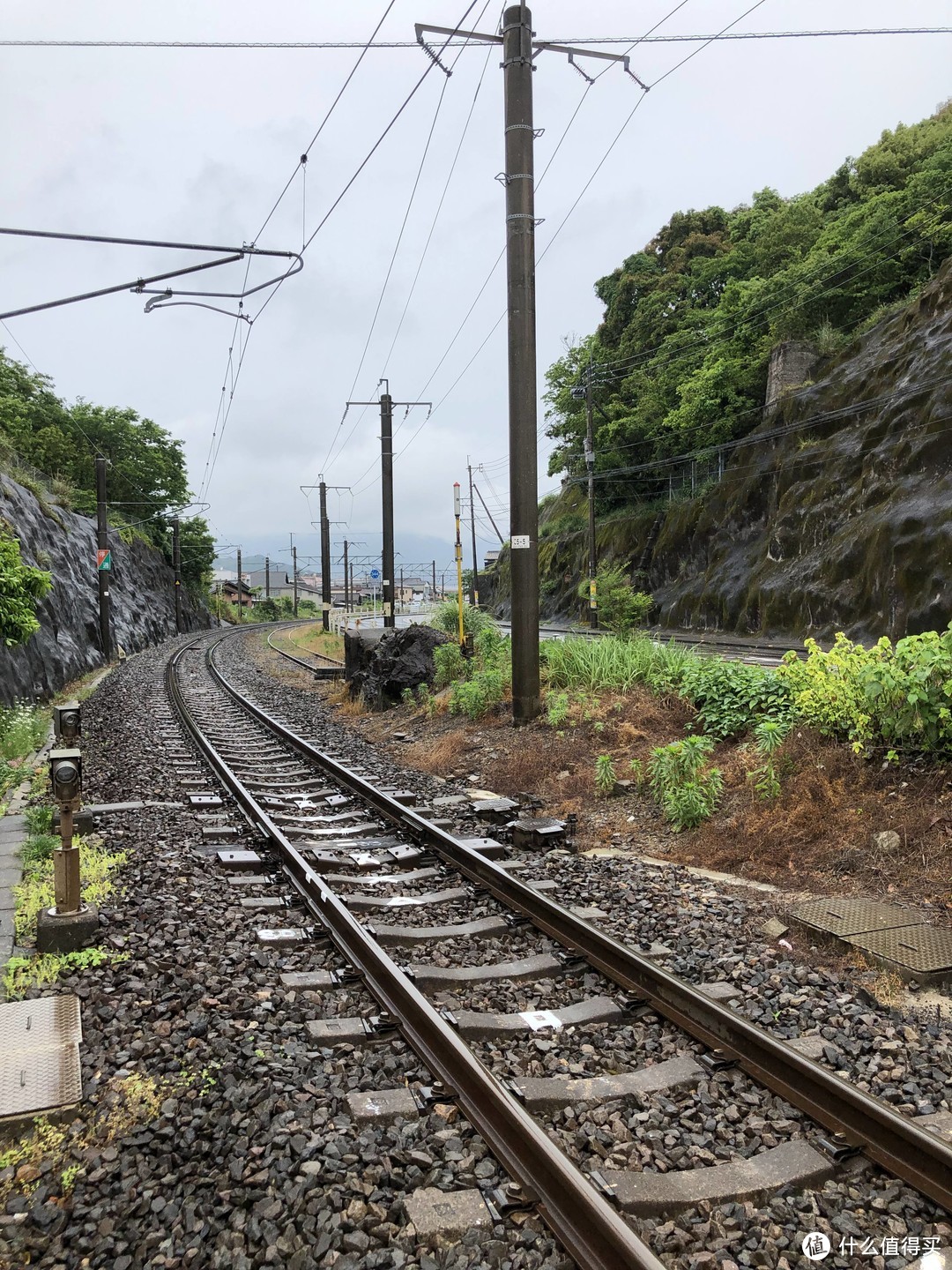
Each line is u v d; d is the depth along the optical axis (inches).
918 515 957.8
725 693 398.9
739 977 198.1
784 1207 123.3
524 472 487.5
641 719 426.0
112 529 1910.7
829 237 1477.6
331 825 359.9
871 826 270.7
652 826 331.0
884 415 1111.6
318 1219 118.7
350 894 258.8
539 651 532.4
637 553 1699.1
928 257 1347.2
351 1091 152.1
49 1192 125.7
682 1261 113.3
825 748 315.3
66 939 214.4
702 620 1379.2
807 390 1339.8
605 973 202.5
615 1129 141.5
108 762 486.0
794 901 246.7
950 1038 170.1
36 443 1952.5
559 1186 121.7
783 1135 141.2
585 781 385.4
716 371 1553.9
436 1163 130.7
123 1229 118.0
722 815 316.8
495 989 197.5
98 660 1279.5
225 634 2391.7
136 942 216.4
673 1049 169.8
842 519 1124.5
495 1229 118.0
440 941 226.4
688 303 1849.2
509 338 489.7
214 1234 117.0
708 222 2015.3
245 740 598.9
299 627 2640.3
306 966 208.8
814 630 1086.4
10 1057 158.6
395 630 847.7
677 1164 133.6
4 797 412.2
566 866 286.5
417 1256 114.0
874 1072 157.9
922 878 243.8
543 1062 164.6
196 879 271.0
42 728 622.5
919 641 291.9
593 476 1748.3
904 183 1461.6
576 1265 111.7
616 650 517.3
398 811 353.4
